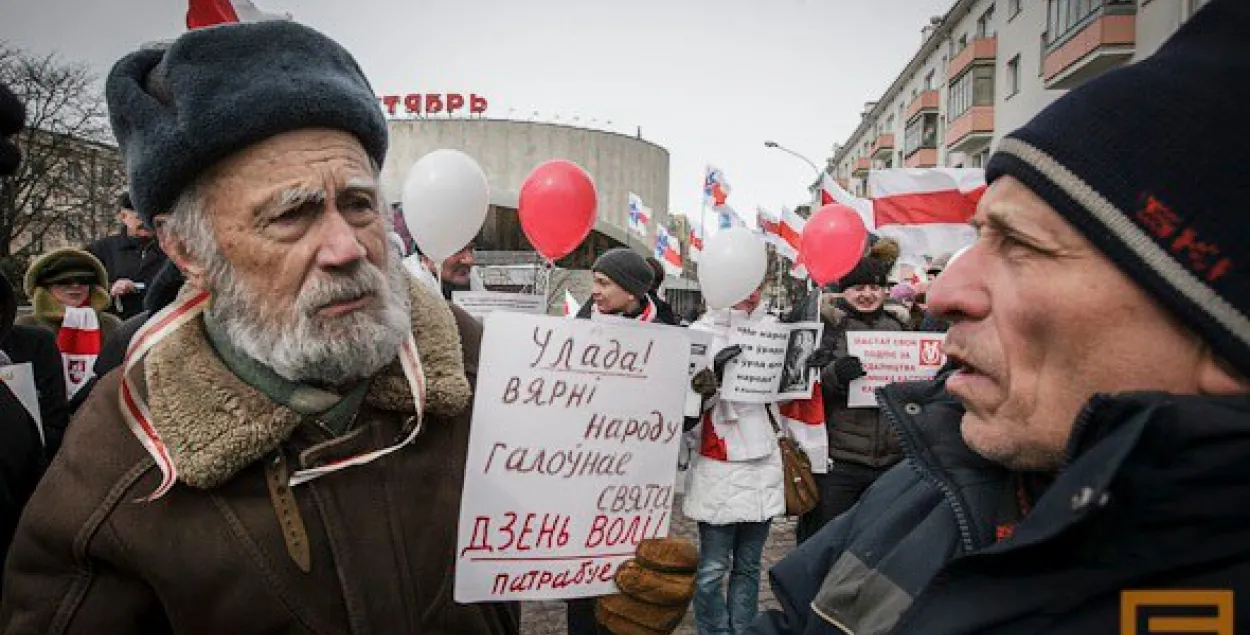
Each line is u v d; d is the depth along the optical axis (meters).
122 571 0.96
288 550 0.98
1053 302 0.69
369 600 1.01
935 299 0.82
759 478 3.15
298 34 1.03
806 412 3.46
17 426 1.62
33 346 2.66
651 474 1.31
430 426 1.15
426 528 1.11
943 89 34.12
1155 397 0.60
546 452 1.22
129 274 4.54
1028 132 0.73
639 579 1.27
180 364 1.00
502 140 30.77
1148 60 0.70
